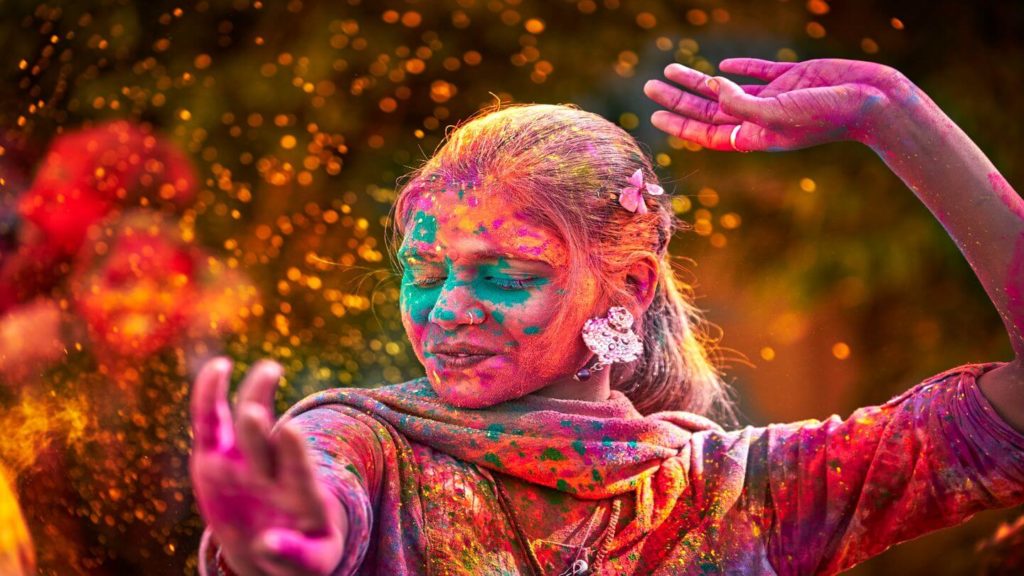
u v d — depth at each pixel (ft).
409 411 7.22
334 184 21.06
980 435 7.20
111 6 19.76
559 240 7.22
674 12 23.16
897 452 7.39
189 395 15.11
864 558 7.48
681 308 8.57
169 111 20.11
